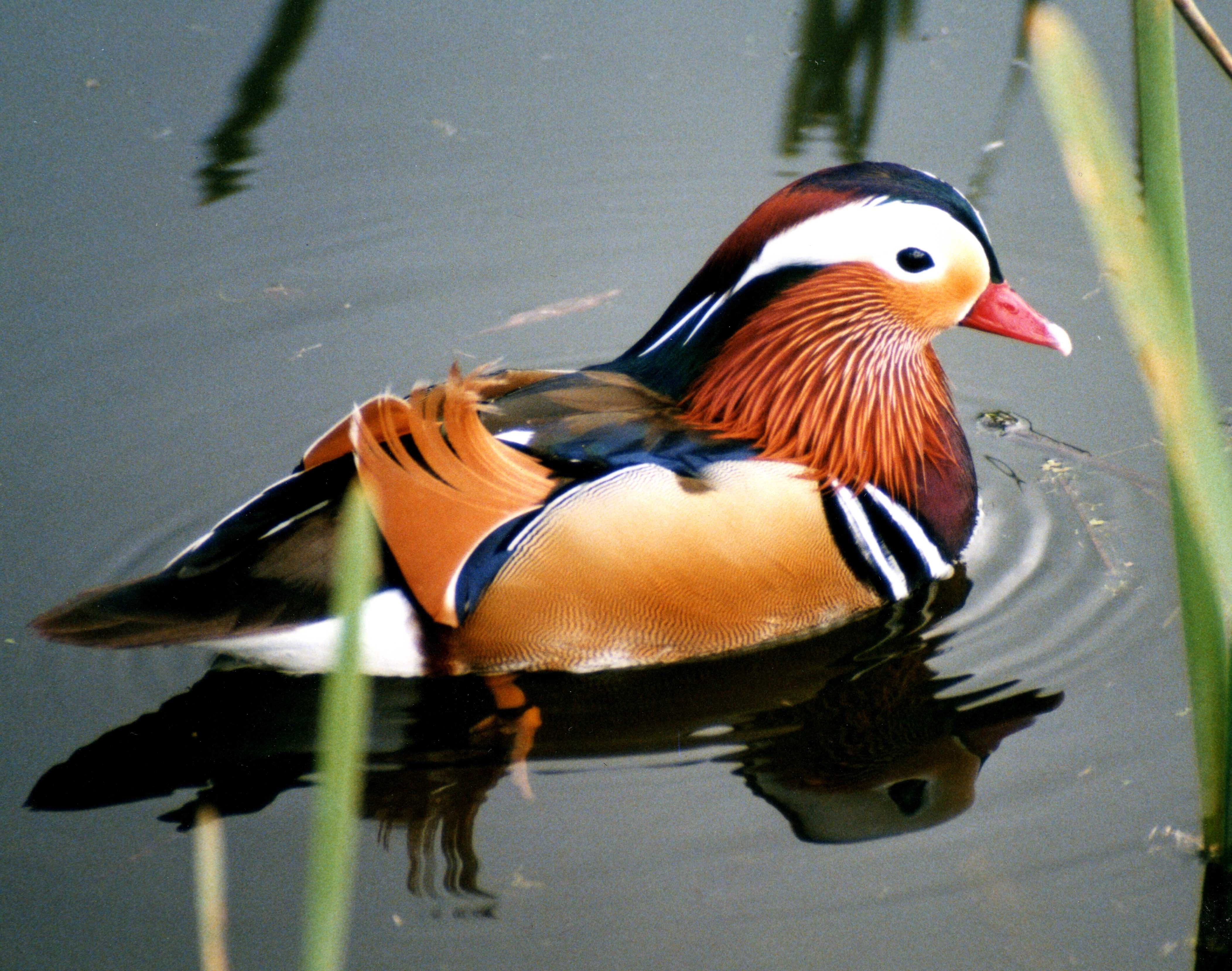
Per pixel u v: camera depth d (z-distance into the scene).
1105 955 7.60
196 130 15.38
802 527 9.68
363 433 8.95
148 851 8.38
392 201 14.87
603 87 16.14
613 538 9.12
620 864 8.30
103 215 14.46
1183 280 5.60
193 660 9.95
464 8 17.09
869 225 10.11
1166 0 5.20
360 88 16.05
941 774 8.91
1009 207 14.56
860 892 8.05
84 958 7.69
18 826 8.56
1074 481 11.59
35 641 10.12
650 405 10.12
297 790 8.85
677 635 9.59
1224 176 14.12
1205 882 7.96
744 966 7.61
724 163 15.20
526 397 9.92
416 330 13.55
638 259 14.30
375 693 9.67
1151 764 8.86
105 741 9.27
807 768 9.01
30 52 16.22
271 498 9.18
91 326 13.39
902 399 10.57
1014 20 16.61
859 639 10.13
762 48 16.64
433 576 9.12
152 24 16.72
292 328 13.52
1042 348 13.34
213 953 5.36
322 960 4.75
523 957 7.70
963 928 7.80
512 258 14.38
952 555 10.77
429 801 8.80
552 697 9.70
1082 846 8.30
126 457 12.03
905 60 16.28
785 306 10.24
